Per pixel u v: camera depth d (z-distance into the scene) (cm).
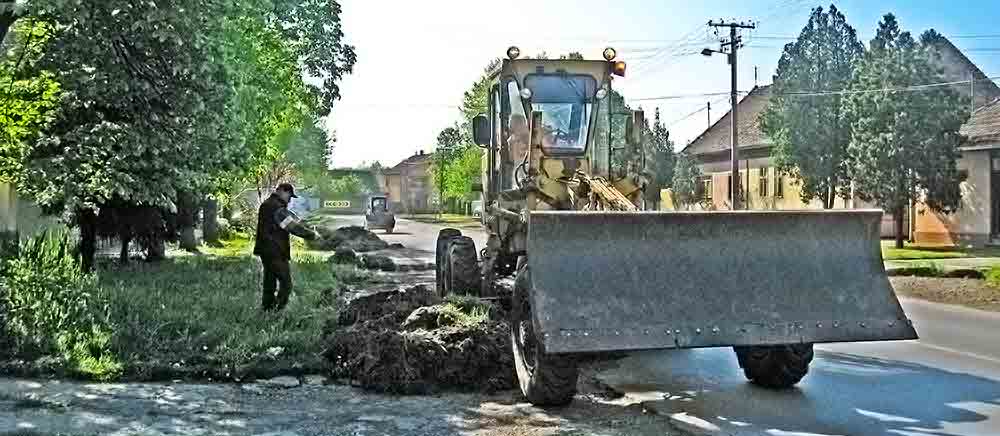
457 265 1105
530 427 672
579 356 879
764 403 756
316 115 3259
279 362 849
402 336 802
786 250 746
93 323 933
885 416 711
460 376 789
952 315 1332
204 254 2320
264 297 1143
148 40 1195
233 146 1473
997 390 803
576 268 706
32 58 1250
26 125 1305
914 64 2684
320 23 3041
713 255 730
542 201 1011
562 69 1078
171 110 1292
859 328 729
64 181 1297
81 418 664
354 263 2170
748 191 4322
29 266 975
